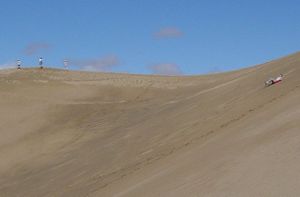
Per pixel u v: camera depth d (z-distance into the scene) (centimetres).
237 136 1964
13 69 7125
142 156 2927
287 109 1980
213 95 4044
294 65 3384
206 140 2278
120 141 3781
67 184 3133
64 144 4647
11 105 5769
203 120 3075
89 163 3500
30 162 4388
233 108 2902
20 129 5191
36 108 5647
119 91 6016
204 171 1708
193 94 4947
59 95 6006
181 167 1969
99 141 4291
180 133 3034
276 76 3312
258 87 3244
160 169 2178
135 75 6675
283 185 1277
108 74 6781
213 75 6119
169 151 2591
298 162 1376
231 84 4234
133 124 4428
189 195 1516
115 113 5212
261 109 2272
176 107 4362
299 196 1188
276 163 1442
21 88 6262
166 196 1636
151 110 4891
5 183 3928
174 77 6406
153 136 3412
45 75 6781
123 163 2998
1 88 6247
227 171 1567
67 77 6694
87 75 6756
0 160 4531
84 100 5797
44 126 5197
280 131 1720
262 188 1311
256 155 1584
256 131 1888
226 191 1398
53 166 4003
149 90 5944
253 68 5038
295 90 2330
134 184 2152
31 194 3303
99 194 2359
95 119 5138
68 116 5362
